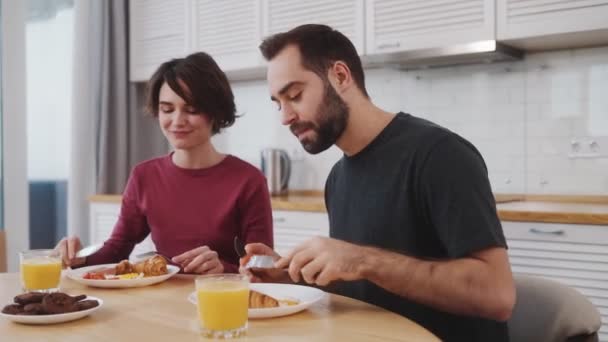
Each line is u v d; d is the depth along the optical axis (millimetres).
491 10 2717
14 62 3473
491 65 3062
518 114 2994
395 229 1260
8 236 3451
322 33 1291
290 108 1280
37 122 3648
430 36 2883
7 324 1082
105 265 1571
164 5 3807
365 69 3441
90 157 3719
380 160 1300
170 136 1859
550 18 2588
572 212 2312
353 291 1355
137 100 4051
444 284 1052
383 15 3012
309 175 3645
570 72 2865
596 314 1207
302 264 1114
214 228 1836
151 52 3861
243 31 3490
